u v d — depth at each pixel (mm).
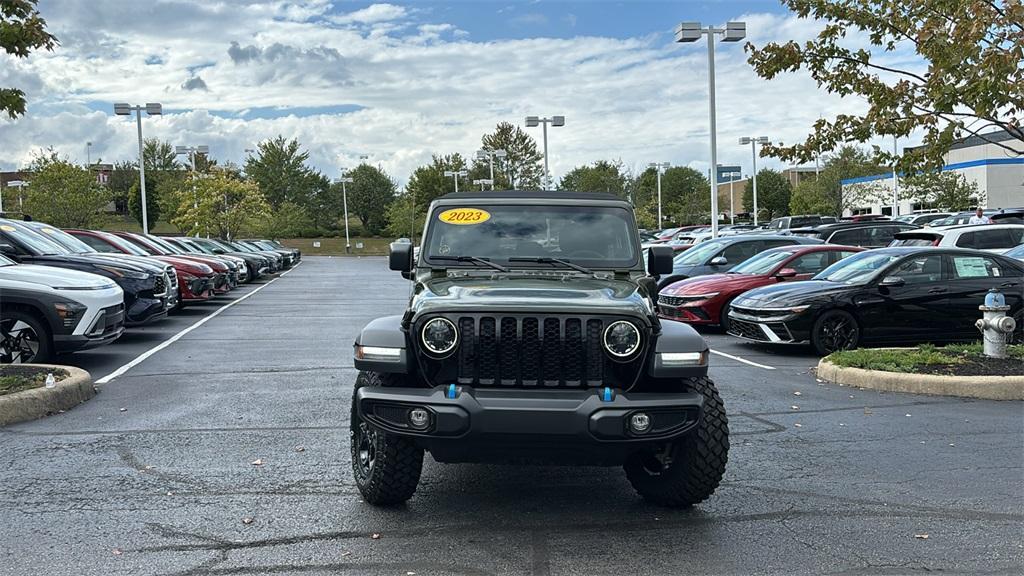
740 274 15570
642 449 4879
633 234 6238
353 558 4516
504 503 5473
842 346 12164
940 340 12406
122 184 92375
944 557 4539
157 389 9453
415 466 5125
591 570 4363
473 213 6328
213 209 53094
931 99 10305
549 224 6270
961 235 16469
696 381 5156
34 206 40531
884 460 6465
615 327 4797
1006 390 8828
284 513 5238
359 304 22141
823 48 11203
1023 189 53594
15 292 10320
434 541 4773
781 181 89125
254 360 11742
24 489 5707
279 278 35938
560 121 37250
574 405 4582
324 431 7395
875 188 54969
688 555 4570
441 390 4676
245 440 7062
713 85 24375
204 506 5367
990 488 5754
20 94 10297
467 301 4887
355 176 94188
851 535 4875
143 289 13703
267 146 93250
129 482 5875
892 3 10820
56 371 9133
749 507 5383
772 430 7457
